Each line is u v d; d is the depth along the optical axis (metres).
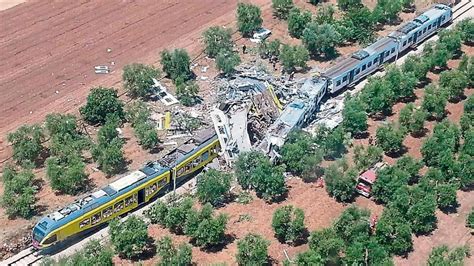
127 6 115.25
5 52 100.75
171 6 115.44
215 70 96.88
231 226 68.88
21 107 88.38
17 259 65.62
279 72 95.94
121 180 70.62
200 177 73.06
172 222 67.69
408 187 70.62
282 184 72.31
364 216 66.88
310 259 60.69
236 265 63.84
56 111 87.50
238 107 83.31
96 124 85.19
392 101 88.06
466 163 74.31
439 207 71.75
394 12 108.88
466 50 102.94
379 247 63.09
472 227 68.88
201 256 64.94
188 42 104.12
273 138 77.62
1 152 80.06
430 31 106.44
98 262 61.53
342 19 106.88
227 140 78.19
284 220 66.06
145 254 65.31
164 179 72.94
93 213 67.19
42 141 79.94
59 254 66.06
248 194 73.69
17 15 111.56
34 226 67.00
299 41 104.50
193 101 89.06
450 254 64.19
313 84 88.50
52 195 73.25
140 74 90.38
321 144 78.25
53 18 110.88
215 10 114.06
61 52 101.31
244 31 105.56
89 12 113.12
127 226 65.19
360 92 88.81
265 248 62.69
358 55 94.94
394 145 78.50
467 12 115.38
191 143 77.56
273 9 113.19
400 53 102.38
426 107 85.19
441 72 94.69
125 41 104.50
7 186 71.25
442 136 77.81
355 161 76.25
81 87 93.00
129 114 85.00
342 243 63.00
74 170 72.94
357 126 81.56
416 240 67.38
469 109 85.12
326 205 71.81
